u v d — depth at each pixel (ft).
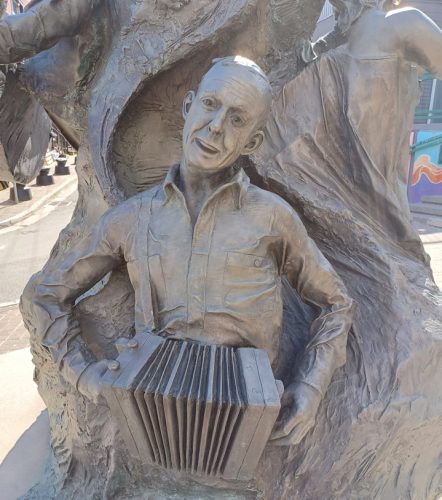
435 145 33.47
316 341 4.96
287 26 6.77
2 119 7.22
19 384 9.77
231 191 4.59
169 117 6.55
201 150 4.30
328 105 6.56
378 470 5.86
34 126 8.02
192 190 4.68
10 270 21.24
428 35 6.13
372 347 5.79
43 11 5.97
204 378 4.10
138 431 4.31
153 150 6.64
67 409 5.93
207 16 5.80
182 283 4.68
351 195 6.67
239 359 4.40
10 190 35.32
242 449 4.18
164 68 5.90
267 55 6.75
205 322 4.68
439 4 28.60
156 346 4.47
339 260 6.41
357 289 6.21
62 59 6.94
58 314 5.09
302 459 5.29
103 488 5.64
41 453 7.86
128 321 5.57
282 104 6.54
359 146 6.42
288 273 5.13
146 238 4.76
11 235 27.58
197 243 4.63
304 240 4.87
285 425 4.45
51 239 26.61
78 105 7.12
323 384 4.73
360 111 6.36
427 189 34.42
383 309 6.00
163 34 5.89
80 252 5.13
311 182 6.48
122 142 6.36
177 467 4.49
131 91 5.95
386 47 6.28
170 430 4.11
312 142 6.51
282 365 5.40
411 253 6.84
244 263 4.61
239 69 4.22
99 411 5.48
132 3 6.05
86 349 5.12
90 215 6.83
